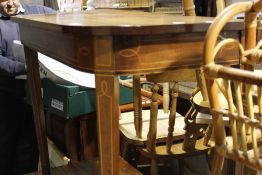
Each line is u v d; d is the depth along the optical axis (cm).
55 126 167
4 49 170
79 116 142
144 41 73
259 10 82
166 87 151
